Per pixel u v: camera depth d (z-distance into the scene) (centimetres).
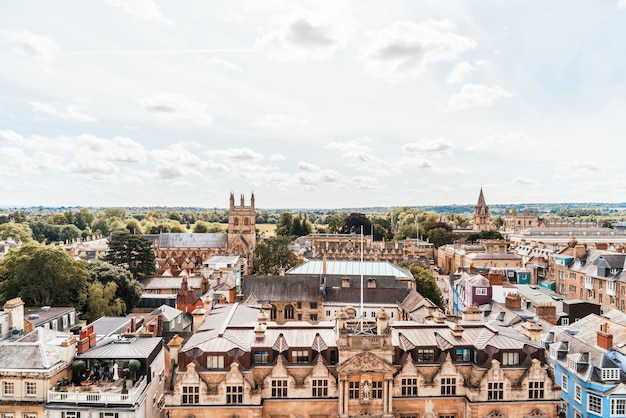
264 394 5128
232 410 5031
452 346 5388
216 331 5641
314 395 5169
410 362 5216
